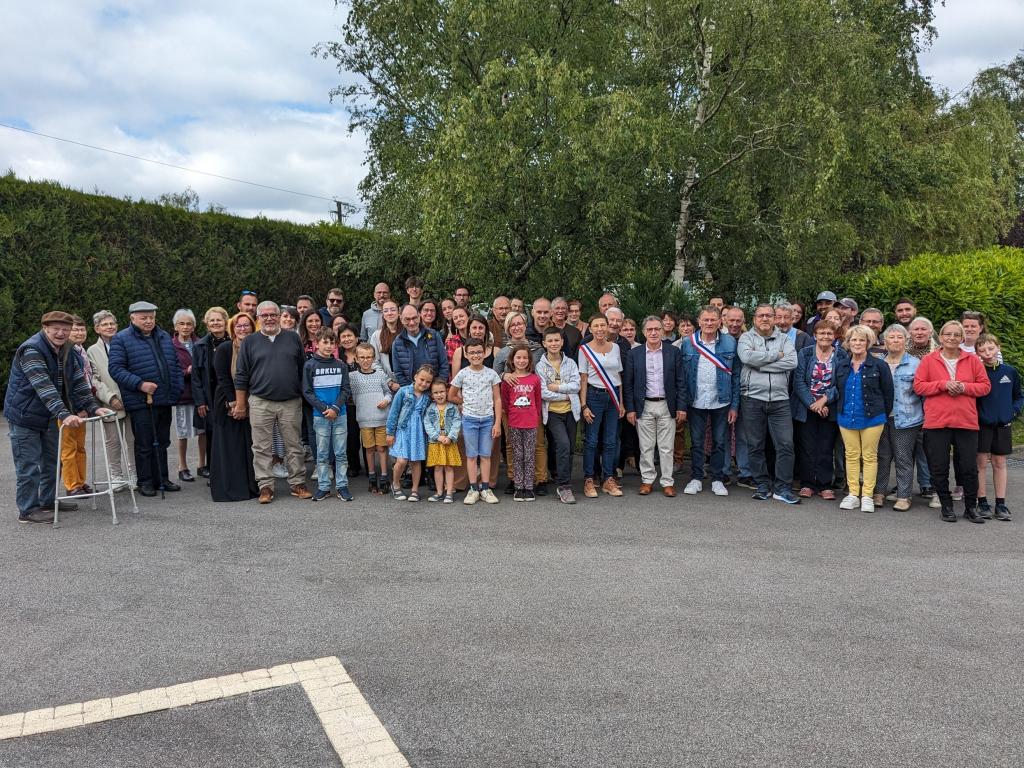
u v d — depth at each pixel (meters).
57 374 6.34
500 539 5.80
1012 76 29.00
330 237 18.23
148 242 13.98
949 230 19.72
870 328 6.95
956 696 3.37
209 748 2.98
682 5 11.96
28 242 12.02
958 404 6.34
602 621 4.18
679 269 13.38
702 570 5.07
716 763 2.86
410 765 2.85
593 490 7.35
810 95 11.69
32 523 6.16
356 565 5.13
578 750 2.94
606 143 10.73
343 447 7.15
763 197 13.30
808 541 5.80
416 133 15.74
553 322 8.23
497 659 3.71
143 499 7.08
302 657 3.74
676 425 7.71
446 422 7.01
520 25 12.20
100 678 3.53
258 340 7.00
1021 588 4.75
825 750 2.95
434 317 8.04
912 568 5.14
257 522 6.26
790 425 7.18
